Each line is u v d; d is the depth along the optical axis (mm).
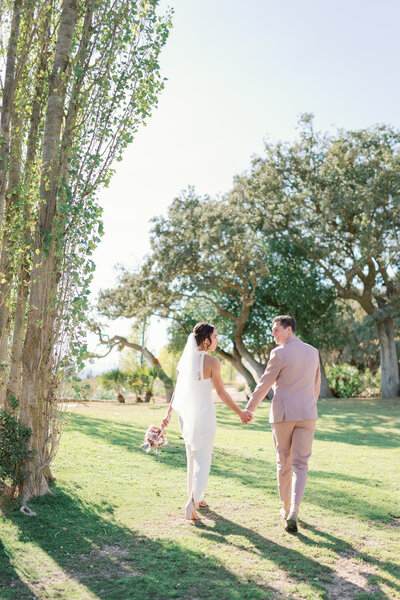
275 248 27281
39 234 5348
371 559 3863
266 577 3461
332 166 24797
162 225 25234
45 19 6188
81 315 5180
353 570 3666
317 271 27172
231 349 30172
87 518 4590
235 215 24312
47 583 3295
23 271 6250
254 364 27125
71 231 5297
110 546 3986
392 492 6066
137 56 5746
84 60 5637
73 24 5797
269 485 6172
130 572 3502
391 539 4352
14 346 7027
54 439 5363
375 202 23141
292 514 4367
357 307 36812
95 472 6340
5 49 6164
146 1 5828
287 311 28125
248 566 3639
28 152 6535
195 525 4520
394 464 8203
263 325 28344
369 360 35031
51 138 5562
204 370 4773
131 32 5727
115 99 5656
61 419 5504
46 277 5262
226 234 23125
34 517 4523
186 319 30141
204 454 4723
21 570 3477
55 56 5727
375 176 23953
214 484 6070
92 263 5238
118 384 26719
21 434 4988
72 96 5508
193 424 4723
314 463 8070
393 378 26344
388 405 22375
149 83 5770
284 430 4641
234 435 11781
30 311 5262
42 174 5480
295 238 24906
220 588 3252
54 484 5566
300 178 25609
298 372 4621
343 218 24359
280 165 25734
